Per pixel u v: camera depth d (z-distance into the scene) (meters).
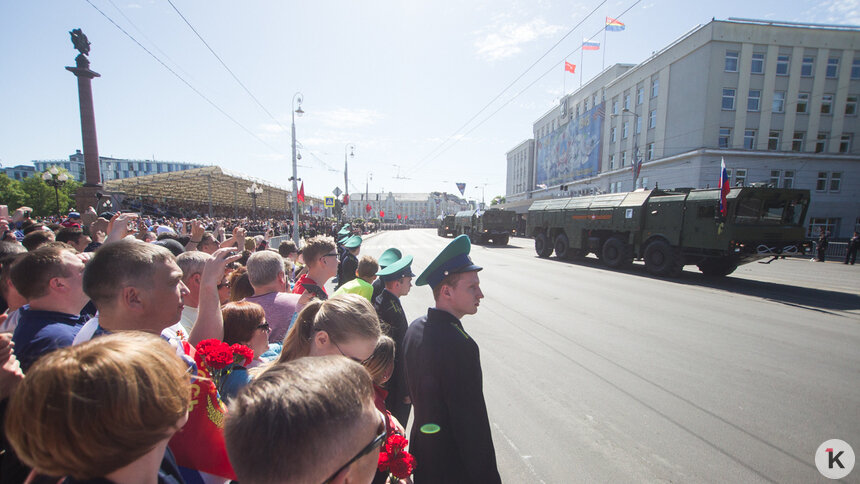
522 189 70.44
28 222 6.72
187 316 2.73
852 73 30.42
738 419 3.51
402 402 2.53
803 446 3.08
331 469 0.80
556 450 3.05
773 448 3.06
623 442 3.16
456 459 1.57
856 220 30.44
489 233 28.09
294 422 0.76
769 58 29.72
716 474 2.73
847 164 30.22
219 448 1.36
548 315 7.34
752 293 9.70
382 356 1.75
